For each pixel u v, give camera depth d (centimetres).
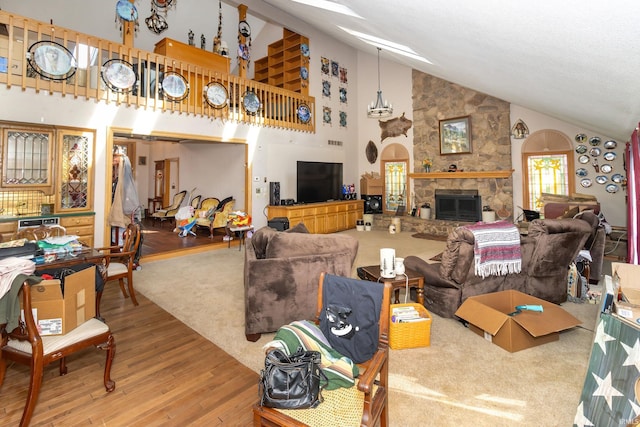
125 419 176
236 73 1091
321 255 268
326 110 872
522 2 138
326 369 145
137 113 515
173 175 1020
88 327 192
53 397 194
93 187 471
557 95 330
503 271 290
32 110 419
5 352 179
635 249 374
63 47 437
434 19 229
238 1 679
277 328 266
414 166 861
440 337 268
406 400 189
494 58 269
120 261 427
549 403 185
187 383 209
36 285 176
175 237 720
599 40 144
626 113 287
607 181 603
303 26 808
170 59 550
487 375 214
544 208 586
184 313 322
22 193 443
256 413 133
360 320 161
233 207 730
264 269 259
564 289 335
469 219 754
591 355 155
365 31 450
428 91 827
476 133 749
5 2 647
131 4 507
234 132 658
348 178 941
